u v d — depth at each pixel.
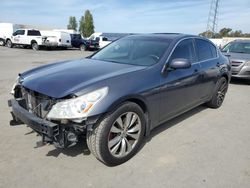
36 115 3.14
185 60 3.74
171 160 3.42
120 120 3.13
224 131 4.50
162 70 3.71
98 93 2.88
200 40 5.02
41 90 3.02
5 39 27.38
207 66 4.96
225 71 5.67
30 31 25.38
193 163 3.37
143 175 3.06
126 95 3.07
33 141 3.77
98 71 3.43
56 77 3.26
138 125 3.39
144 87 3.34
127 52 4.26
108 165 3.20
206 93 5.18
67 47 28.48
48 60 15.41
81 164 3.22
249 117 5.33
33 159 3.29
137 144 3.44
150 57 3.93
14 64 12.82
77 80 3.10
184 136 4.20
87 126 2.82
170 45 4.11
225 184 2.94
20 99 3.44
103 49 4.77
